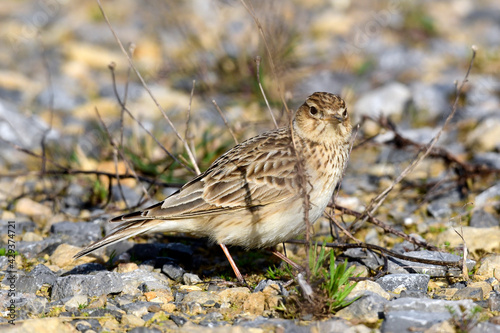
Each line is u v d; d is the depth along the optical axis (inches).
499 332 303.7
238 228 378.3
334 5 1016.2
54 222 483.2
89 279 366.0
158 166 564.4
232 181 377.1
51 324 313.4
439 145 626.8
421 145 547.8
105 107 719.1
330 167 384.2
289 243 445.4
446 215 492.4
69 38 914.7
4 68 817.5
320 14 981.2
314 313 326.3
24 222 480.4
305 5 1024.2
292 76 732.0
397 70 808.9
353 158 621.3
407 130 656.4
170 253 429.7
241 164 382.0
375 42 880.9
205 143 579.2
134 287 369.4
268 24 710.5
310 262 344.5
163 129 641.6
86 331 319.3
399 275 371.6
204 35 832.9
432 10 1022.4
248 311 343.0
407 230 473.4
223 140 615.8
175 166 546.0
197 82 754.2
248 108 702.5
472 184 545.0
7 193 536.4
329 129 379.6
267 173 376.5
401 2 968.9
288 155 379.6
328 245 408.5
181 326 325.7
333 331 311.6
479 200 510.3
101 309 343.9
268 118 660.1
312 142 383.2
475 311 317.4
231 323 330.0
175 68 786.2
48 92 741.3
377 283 359.9
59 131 661.9
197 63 765.3
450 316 316.5
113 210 499.8
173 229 382.0
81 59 846.5
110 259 421.4
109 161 580.7
